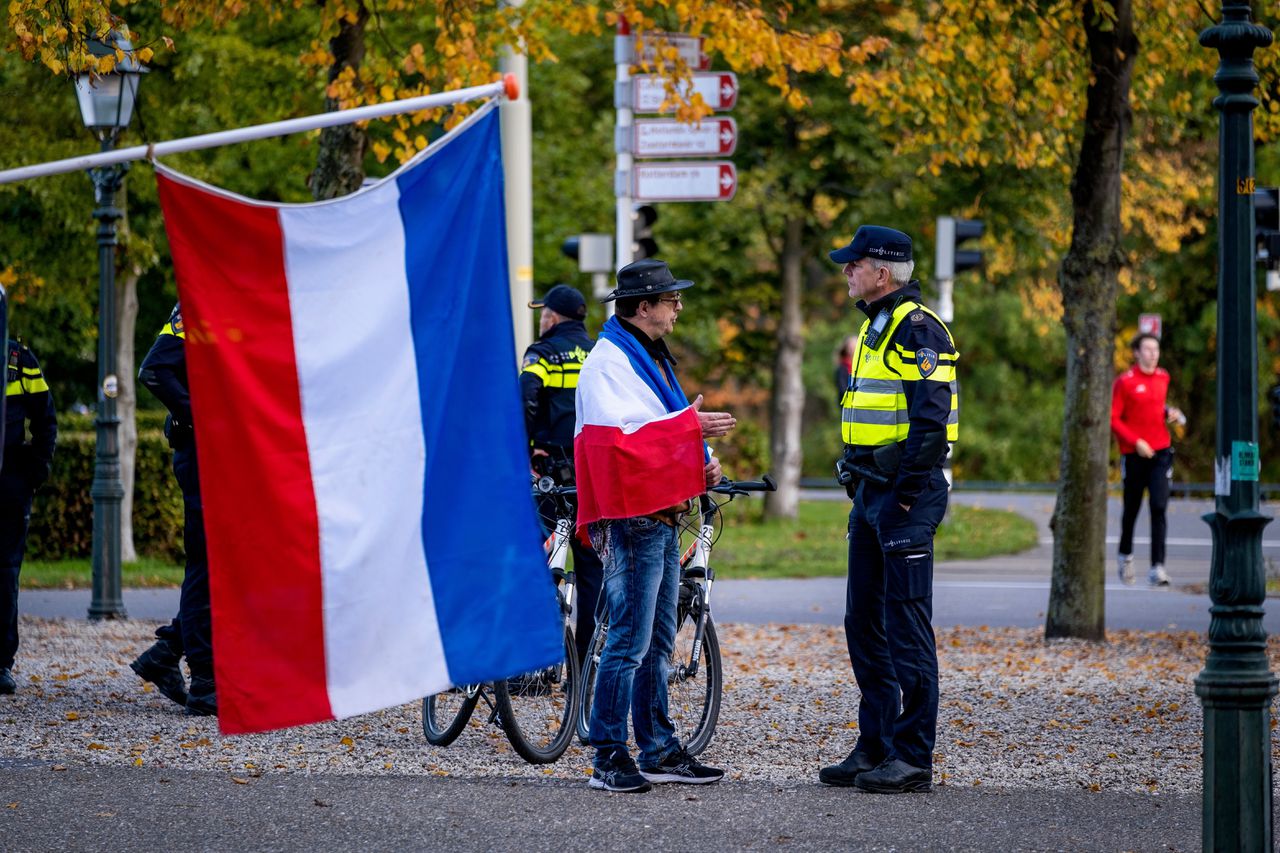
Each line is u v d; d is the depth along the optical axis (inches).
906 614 518.3
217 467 339.6
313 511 346.9
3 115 1147.3
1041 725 647.8
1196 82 1046.4
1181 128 1417.3
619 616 517.7
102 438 961.5
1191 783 541.0
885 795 517.3
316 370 348.5
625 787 516.4
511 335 371.9
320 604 347.3
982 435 2970.0
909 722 521.7
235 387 340.8
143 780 526.6
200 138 337.4
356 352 353.1
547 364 679.1
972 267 1434.5
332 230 352.2
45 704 666.2
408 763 561.0
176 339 612.1
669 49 992.9
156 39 740.0
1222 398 403.2
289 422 345.7
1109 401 907.4
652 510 497.7
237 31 1258.0
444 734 585.6
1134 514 1216.2
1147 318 1596.9
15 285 1224.2
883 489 520.7
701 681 592.1
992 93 958.4
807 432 3410.4
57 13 706.2
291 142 1270.9
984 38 941.2
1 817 477.4
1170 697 716.7
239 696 340.5
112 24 716.7
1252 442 401.1
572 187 1978.3
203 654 637.3
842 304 3122.5
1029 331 2898.6
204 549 633.6
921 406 506.6
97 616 958.4
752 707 685.9
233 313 341.7
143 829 466.0
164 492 1333.7
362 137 876.6
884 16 1496.1
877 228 526.9
